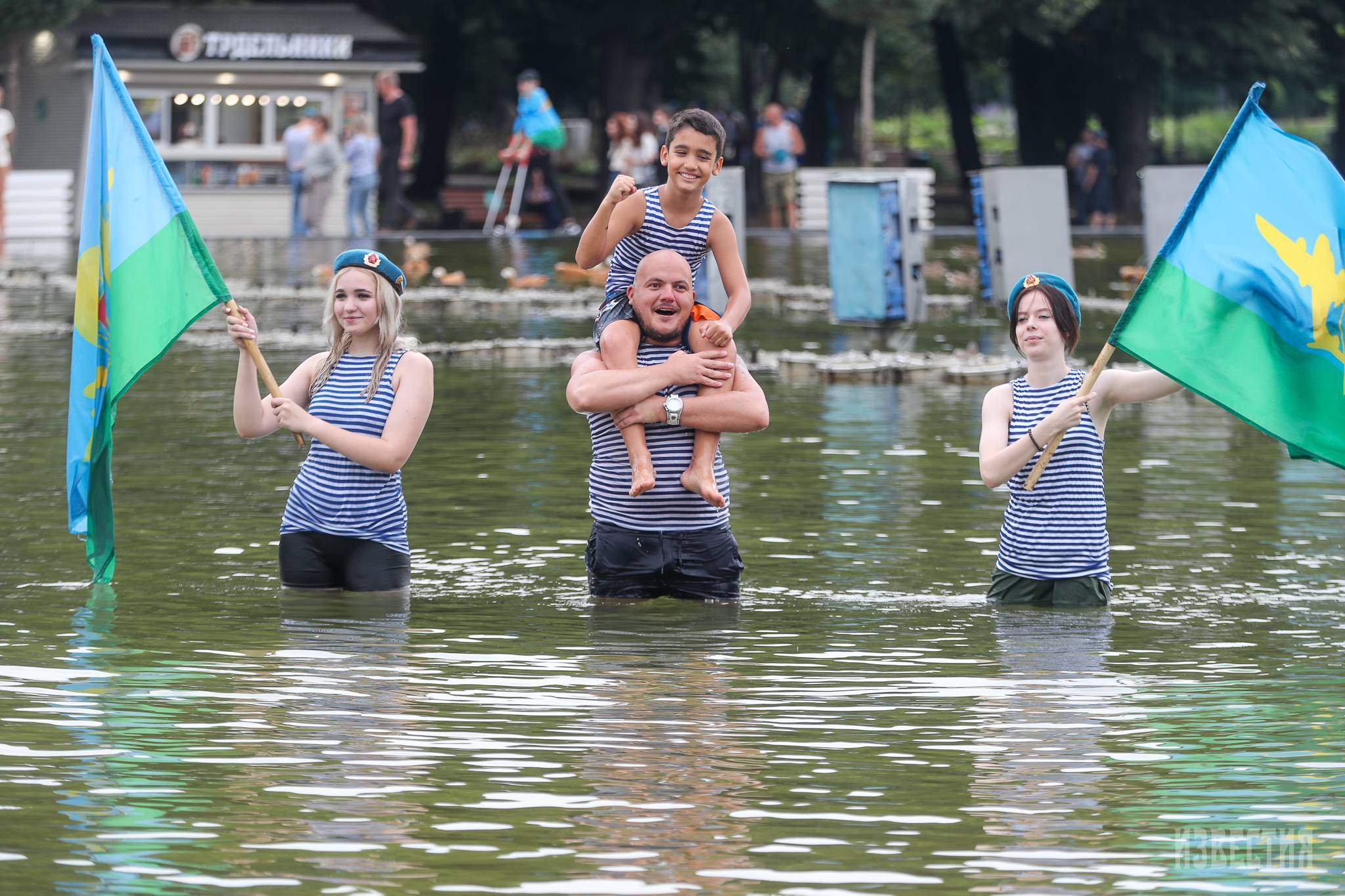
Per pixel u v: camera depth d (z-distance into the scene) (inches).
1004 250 1566.2
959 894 329.1
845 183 1384.1
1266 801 378.0
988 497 730.8
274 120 2657.5
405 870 337.7
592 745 412.5
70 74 2655.0
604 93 3331.7
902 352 1226.0
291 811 368.2
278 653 494.0
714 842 353.1
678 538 573.0
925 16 2696.9
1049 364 584.7
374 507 580.1
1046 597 563.2
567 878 335.0
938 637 520.1
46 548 627.8
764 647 507.2
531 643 509.0
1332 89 4028.1
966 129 3459.6
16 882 331.3
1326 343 562.9
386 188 2620.6
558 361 1182.3
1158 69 3292.3
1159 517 691.4
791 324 1427.2
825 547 641.6
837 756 405.1
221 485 745.6
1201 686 466.3
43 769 393.4
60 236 2522.1
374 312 596.4
